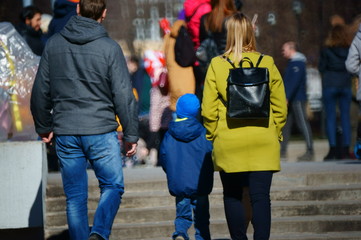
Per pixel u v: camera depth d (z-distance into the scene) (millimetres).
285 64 46656
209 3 28219
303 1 46719
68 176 17953
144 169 29453
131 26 46219
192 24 28375
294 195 23703
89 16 17984
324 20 46469
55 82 17766
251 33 18375
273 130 17938
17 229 23234
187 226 20562
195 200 20594
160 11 46281
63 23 26781
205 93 18078
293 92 33219
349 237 21406
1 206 22359
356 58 26500
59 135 17797
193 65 28984
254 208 17641
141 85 34594
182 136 20312
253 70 17688
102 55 17547
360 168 26094
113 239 22328
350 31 33531
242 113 17516
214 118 18078
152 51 32344
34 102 18141
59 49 17734
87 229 18000
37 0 43344
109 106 17750
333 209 23062
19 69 24172
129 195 23797
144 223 22938
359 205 23094
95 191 23969
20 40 24422
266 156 17797
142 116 34031
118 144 17906
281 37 46812
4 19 42500
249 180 17969
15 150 22328
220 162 18000
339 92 33625
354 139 37750
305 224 22188
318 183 24547
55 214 23047
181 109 20531
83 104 17609
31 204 22391
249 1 46938
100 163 17766
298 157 33594
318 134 42406
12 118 24031
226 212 18297
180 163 20391
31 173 22359
